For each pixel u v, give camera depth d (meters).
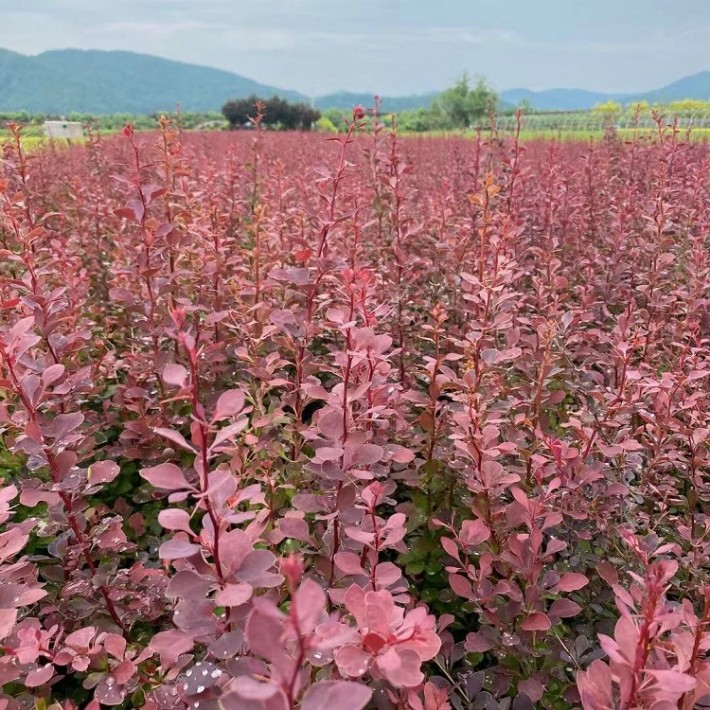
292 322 2.95
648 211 4.64
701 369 2.93
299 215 4.70
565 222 5.39
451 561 2.72
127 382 3.49
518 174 4.89
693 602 2.48
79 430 2.96
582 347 3.57
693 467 2.77
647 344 3.53
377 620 1.30
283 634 1.03
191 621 1.55
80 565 2.43
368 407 2.51
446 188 5.68
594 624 2.53
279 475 2.93
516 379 3.53
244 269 4.07
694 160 7.12
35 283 2.93
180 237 3.49
